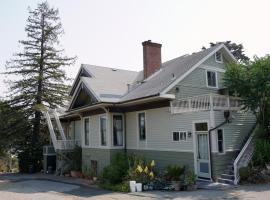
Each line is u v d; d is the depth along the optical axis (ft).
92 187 63.16
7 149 121.90
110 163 72.49
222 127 57.57
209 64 72.84
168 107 64.23
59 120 106.11
